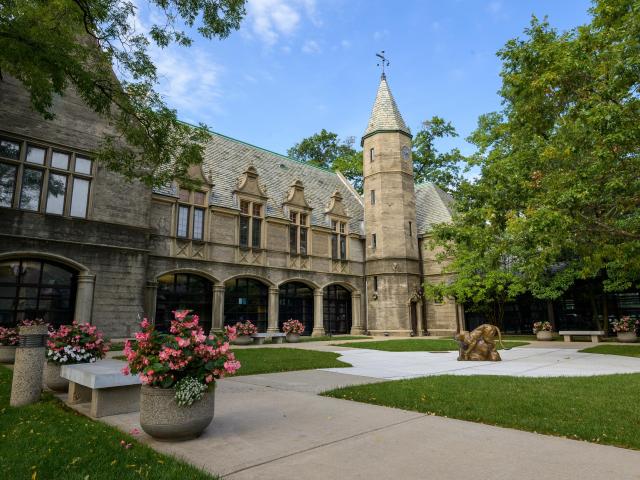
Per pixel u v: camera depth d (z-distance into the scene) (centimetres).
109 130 1953
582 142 1259
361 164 4447
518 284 2500
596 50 1311
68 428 577
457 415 641
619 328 2380
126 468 425
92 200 1869
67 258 1762
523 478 400
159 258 2177
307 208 2981
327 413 668
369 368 1229
